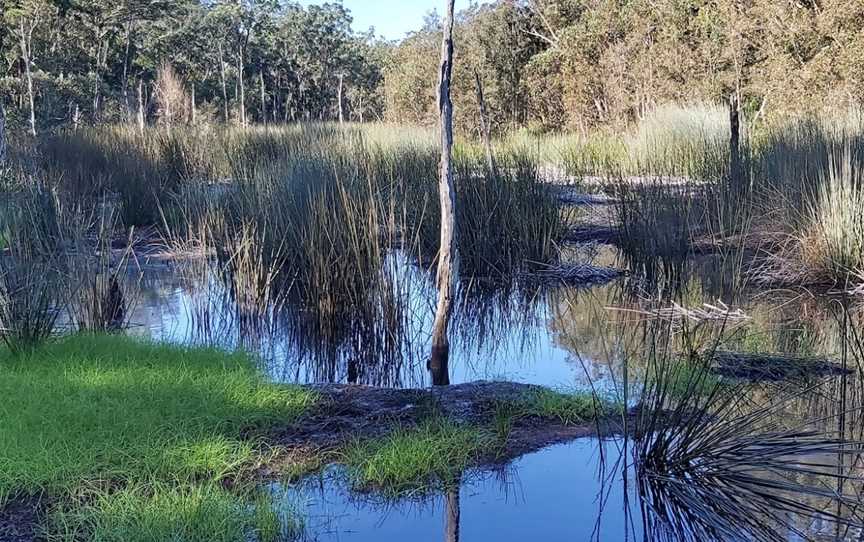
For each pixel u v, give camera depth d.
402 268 6.72
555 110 20.48
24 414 3.50
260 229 6.71
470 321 6.23
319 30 43.22
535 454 3.58
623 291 6.93
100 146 11.54
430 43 23.42
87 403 3.65
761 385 4.33
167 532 2.76
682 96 15.77
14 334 4.58
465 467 3.46
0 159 10.36
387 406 4.04
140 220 9.22
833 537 2.78
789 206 7.30
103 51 30.38
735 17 14.75
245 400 3.90
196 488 3.08
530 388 4.30
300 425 3.79
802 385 4.30
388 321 5.56
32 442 3.27
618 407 4.00
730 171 8.61
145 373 4.14
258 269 6.18
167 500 2.92
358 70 44.53
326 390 4.25
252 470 3.34
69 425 3.45
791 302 6.18
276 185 7.40
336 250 5.75
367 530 2.97
